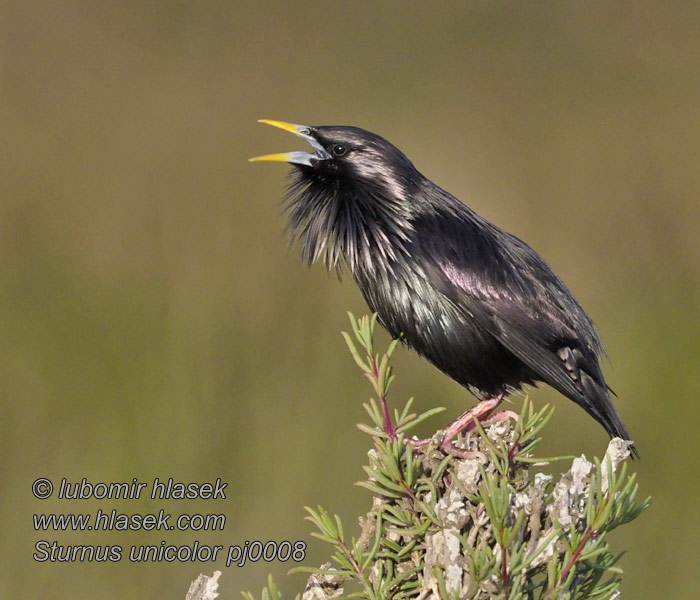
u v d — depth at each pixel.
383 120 15.85
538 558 4.28
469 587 4.11
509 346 7.55
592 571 4.40
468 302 7.52
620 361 13.44
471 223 7.82
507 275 7.63
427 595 4.39
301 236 8.07
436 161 15.73
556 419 12.33
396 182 7.70
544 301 7.69
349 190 7.76
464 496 4.48
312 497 11.10
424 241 7.55
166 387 11.74
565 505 4.30
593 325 8.16
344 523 10.90
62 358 11.91
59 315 12.38
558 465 12.04
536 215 15.20
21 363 11.74
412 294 7.61
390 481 4.58
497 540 3.99
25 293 12.51
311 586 4.65
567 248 14.91
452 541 4.27
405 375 12.11
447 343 7.65
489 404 7.76
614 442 4.39
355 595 4.43
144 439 11.32
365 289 7.85
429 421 11.88
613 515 4.18
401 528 4.58
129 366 11.89
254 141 14.73
